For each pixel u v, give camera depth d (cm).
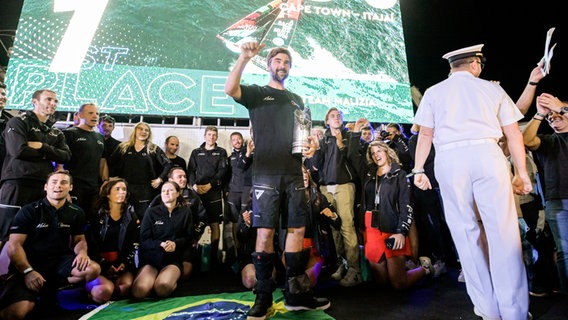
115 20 498
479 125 166
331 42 559
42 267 232
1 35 540
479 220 180
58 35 477
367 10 589
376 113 548
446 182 171
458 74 183
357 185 346
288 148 199
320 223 316
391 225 279
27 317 215
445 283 284
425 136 186
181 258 290
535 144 225
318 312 206
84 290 274
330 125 346
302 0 566
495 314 162
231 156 429
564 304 219
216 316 204
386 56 575
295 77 532
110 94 472
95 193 344
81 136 340
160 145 493
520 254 157
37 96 295
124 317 207
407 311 215
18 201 272
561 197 215
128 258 286
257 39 535
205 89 503
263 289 188
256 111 200
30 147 276
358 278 288
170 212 294
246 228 297
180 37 511
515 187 177
